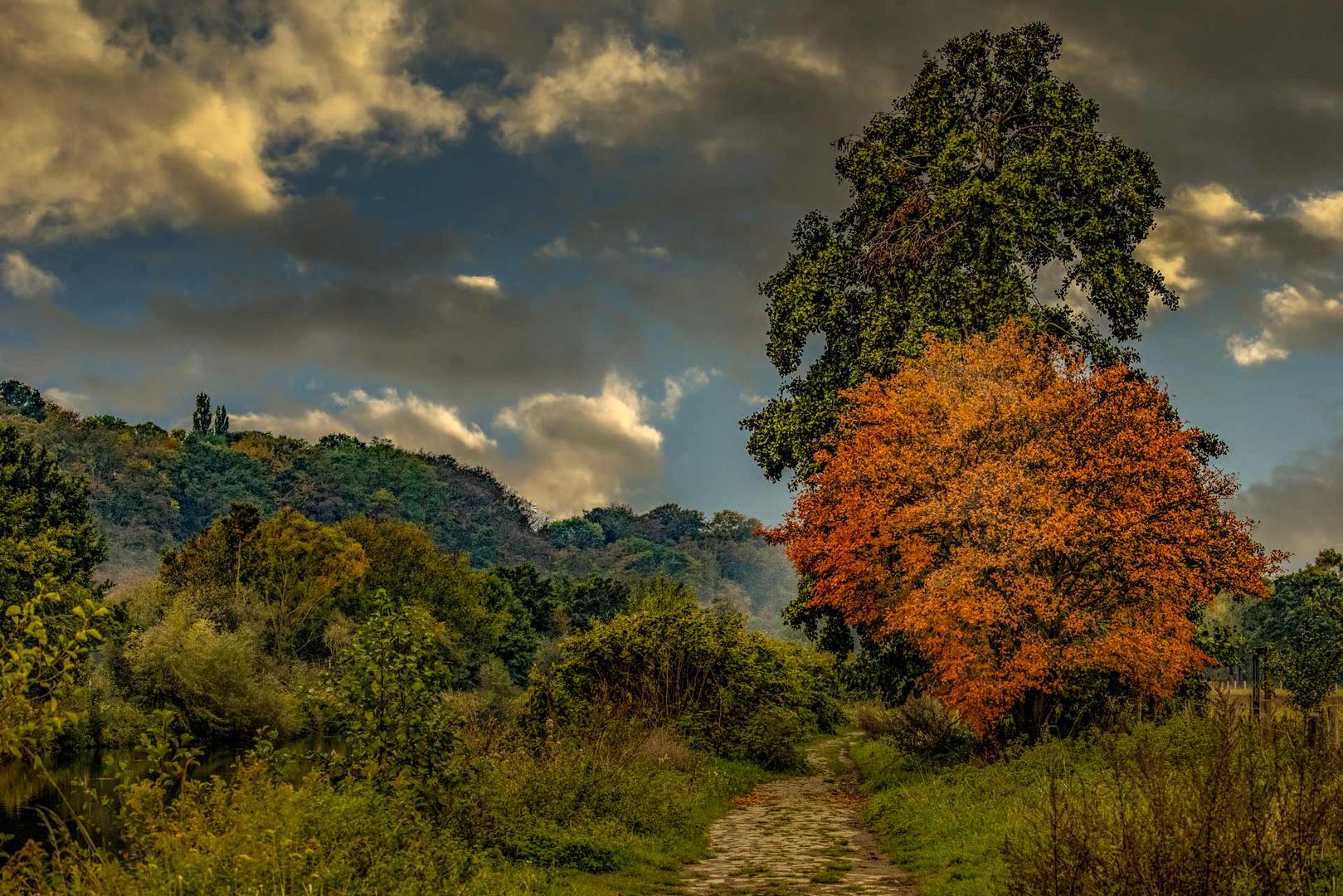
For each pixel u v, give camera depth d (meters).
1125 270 28.80
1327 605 30.66
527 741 20.16
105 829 16.83
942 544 21.33
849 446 24.20
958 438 20.92
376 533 80.88
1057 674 19.92
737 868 14.55
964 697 19.92
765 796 25.22
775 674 33.00
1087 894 8.05
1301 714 16.95
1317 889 7.92
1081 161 28.47
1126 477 20.31
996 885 10.50
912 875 13.59
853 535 22.53
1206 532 20.22
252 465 187.62
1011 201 28.19
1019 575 19.78
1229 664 25.89
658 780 19.45
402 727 12.78
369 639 13.08
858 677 27.52
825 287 30.81
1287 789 8.53
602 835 14.54
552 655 78.19
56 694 8.17
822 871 14.16
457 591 78.38
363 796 10.98
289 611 65.19
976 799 17.09
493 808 13.77
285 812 9.49
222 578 65.62
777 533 25.91
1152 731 15.88
